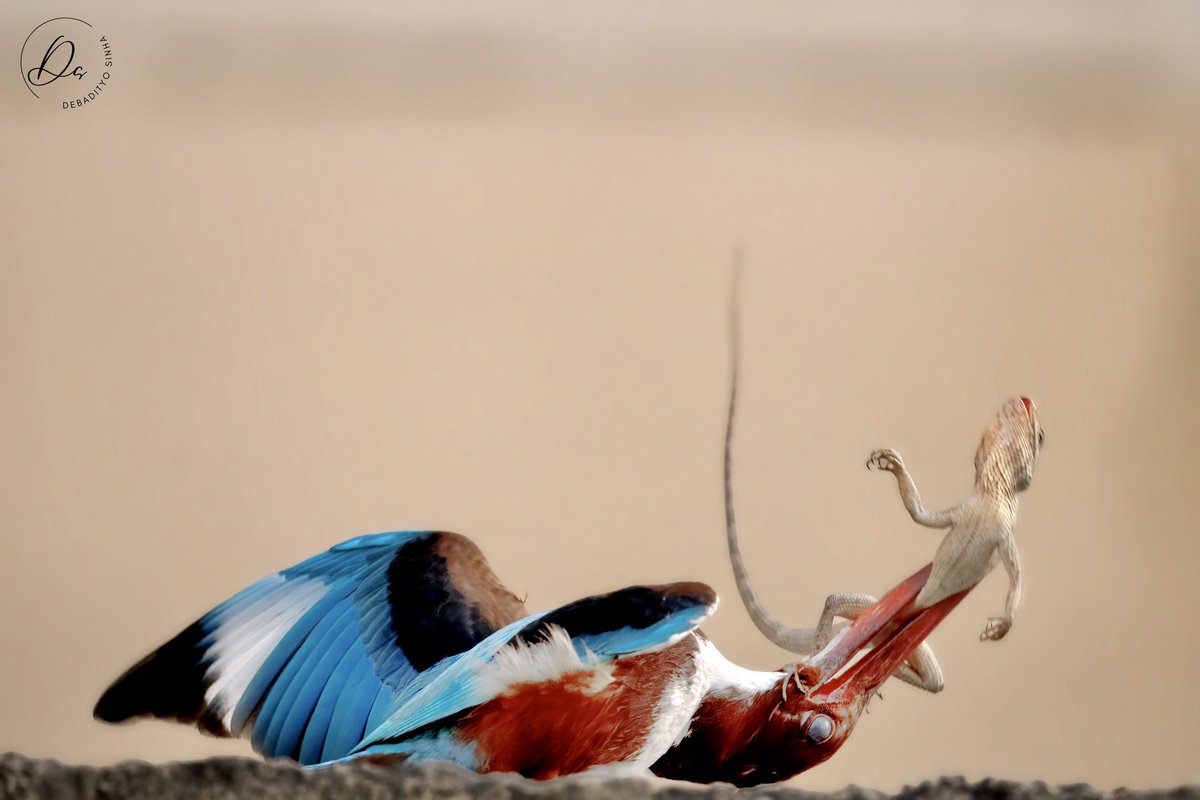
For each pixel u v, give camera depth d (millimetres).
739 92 13547
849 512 12062
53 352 12391
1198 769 10414
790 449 12430
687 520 12047
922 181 13383
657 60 13508
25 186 12883
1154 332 13000
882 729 10281
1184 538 12328
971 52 13562
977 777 9891
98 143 13008
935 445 12555
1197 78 13531
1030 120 13547
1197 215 13297
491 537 11953
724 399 12633
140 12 13250
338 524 12023
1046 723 10641
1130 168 13430
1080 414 12781
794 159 13367
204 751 9656
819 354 12812
